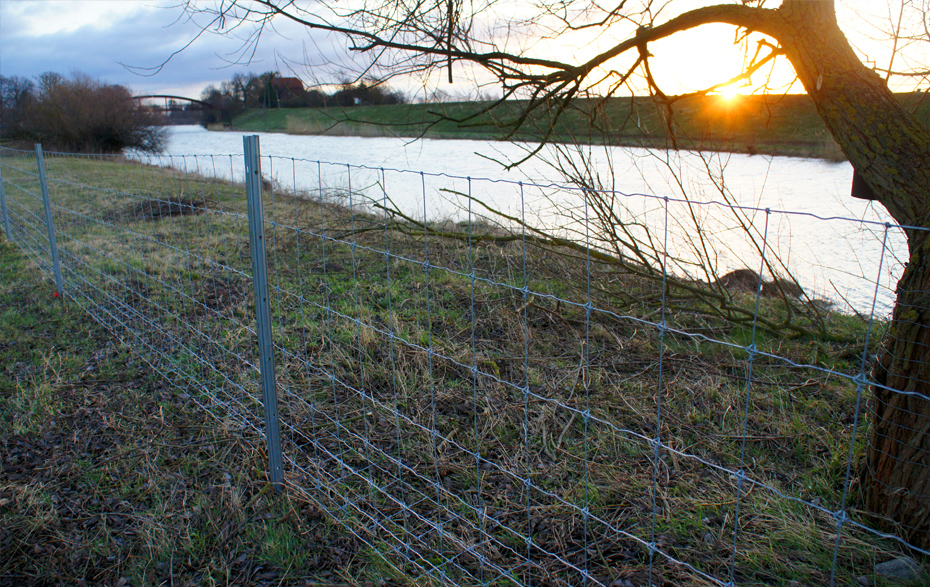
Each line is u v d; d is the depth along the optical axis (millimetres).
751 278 6203
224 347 4500
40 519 2838
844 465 2959
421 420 3562
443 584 2346
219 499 2986
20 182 12445
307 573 2518
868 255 7129
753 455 3168
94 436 3584
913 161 2334
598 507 2760
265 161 19703
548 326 4973
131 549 2691
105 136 29234
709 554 2438
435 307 5336
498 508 2791
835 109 2570
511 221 7051
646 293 5402
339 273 6375
